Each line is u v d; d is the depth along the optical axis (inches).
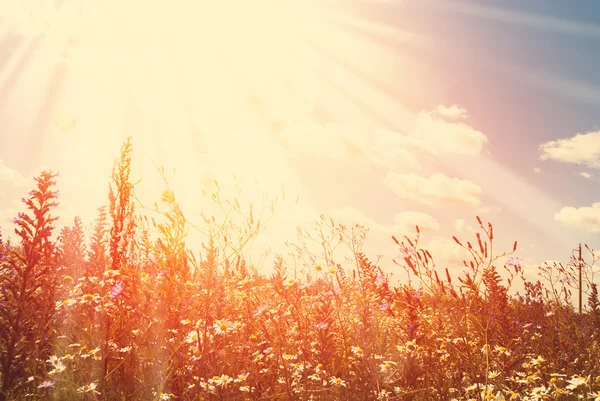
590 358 192.4
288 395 143.6
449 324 177.3
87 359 150.9
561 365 184.7
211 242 163.2
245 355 159.2
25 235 146.9
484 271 158.7
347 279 205.9
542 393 150.0
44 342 151.5
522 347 185.0
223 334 157.9
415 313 175.9
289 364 160.1
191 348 152.2
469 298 164.2
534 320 237.0
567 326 232.4
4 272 170.9
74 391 135.1
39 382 136.3
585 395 152.6
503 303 194.2
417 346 163.8
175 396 136.6
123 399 133.3
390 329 192.2
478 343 174.1
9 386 130.0
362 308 174.9
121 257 189.2
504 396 148.7
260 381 153.1
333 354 167.0
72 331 168.2
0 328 135.3
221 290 166.7
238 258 171.6
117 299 158.4
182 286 157.1
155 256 169.2
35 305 149.8
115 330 155.9
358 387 152.4
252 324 176.6
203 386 135.9
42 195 149.6
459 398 151.1
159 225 154.9
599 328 236.8
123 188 190.4
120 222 191.3
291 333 178.4
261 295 216.7
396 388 153.2
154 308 151.1
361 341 167.0
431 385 160.2
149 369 142.3
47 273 150.8
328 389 147.8
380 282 207.9
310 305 193.2
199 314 166.9
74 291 187.0
